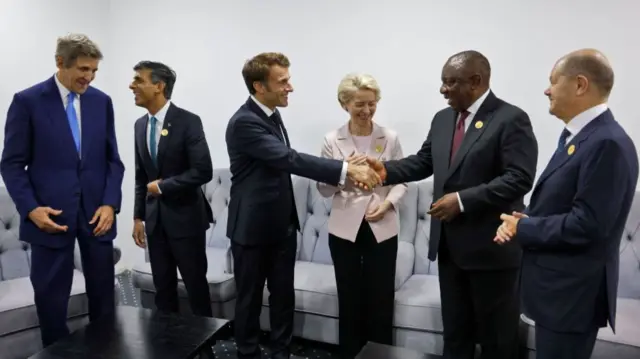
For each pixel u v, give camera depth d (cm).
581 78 130
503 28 252
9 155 191
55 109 194
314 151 304
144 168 234
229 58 322
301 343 257
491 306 167
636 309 198
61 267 200
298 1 297
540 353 140
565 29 240
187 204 224
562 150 137
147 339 170
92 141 203
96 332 176
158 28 342
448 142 173
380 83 281
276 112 210
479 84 161
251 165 202
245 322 213
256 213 201
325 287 233
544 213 137
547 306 135
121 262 380
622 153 124
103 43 357
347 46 287
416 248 260
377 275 214
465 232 165
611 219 124
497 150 160
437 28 265
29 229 195
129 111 362
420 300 216
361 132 219
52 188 195
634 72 230
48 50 321
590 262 130
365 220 211
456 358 181
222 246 300
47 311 201
